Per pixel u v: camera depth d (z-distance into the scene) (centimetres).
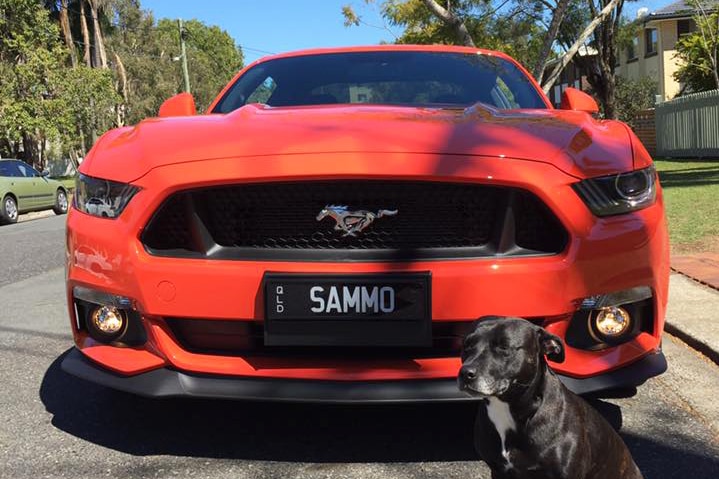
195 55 6500
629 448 287
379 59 445
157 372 274
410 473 269
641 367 271
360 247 269
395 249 267
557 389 211
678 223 801
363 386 258
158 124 318
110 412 335
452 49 459
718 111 1936
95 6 4356
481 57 448
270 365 267
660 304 280
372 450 290
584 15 1627
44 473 273
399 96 405
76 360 295
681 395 341
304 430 311
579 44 1050
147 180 274
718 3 2506
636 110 2673
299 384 261
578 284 261
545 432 204
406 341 258
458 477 265
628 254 267
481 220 266
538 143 274
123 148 298
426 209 267
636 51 3534
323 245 270
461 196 266
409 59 443
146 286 269
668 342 416
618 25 1950
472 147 268
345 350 270
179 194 271
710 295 489
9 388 371
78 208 295
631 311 273
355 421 319
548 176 262
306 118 304
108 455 289
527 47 1656
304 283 259
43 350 443
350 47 467
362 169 259
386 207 267
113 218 279
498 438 212
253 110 328
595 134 292
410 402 256
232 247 273
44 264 819
